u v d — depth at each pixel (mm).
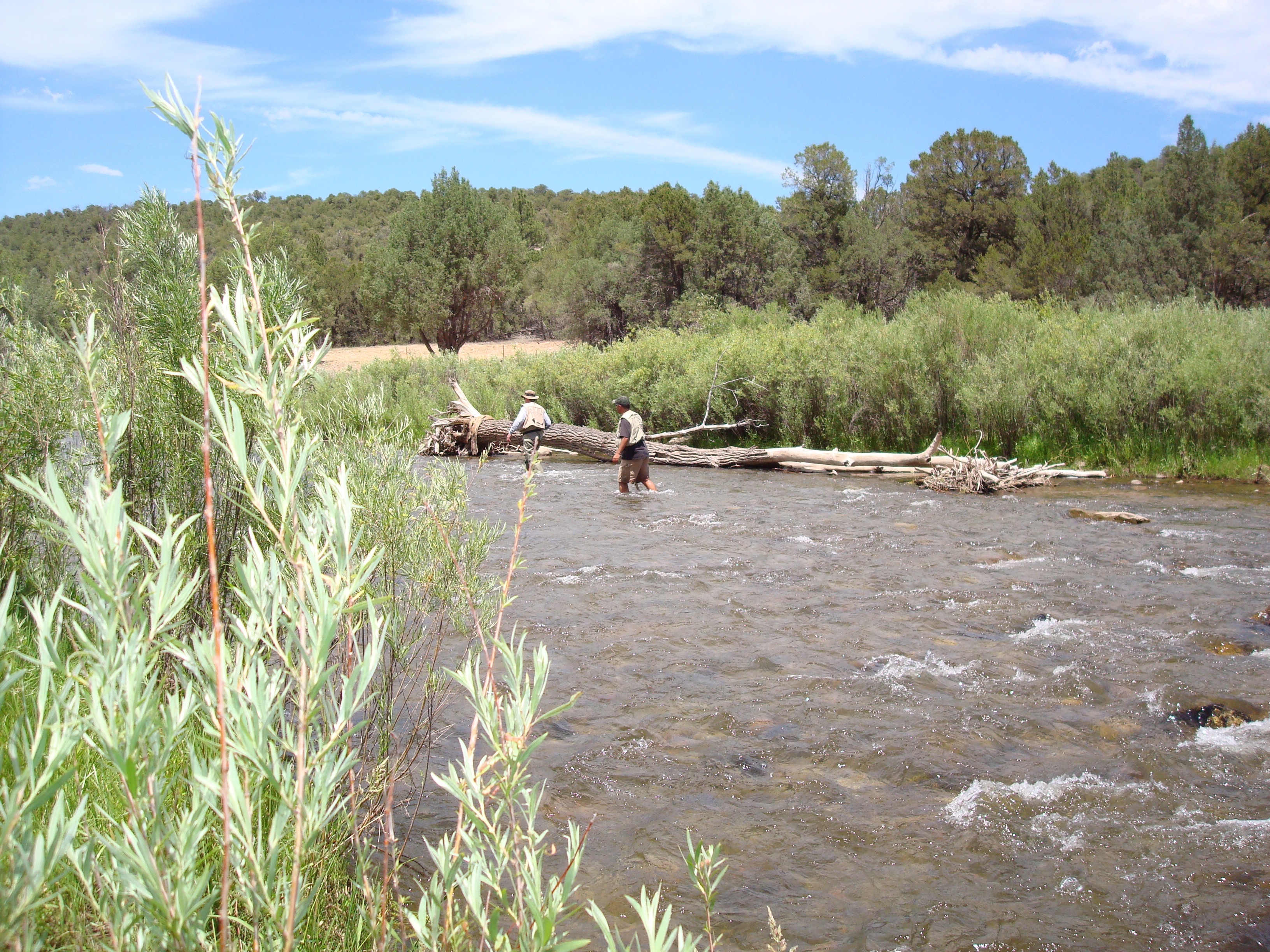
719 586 7602
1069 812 3748
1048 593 7199
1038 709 4848
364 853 1923
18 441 3465
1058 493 12672
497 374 24172
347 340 68688
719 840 3543
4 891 927
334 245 135625
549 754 4328
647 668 5562
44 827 1346
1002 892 3168
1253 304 26703
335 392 3521
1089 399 14453
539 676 1394
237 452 1083
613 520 11047
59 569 3283
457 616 3314
